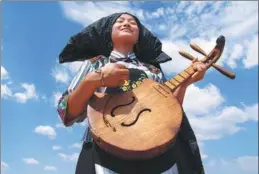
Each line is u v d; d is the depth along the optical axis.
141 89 2.63
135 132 2.33
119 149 2.26
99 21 3.19
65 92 2.75
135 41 3.11
